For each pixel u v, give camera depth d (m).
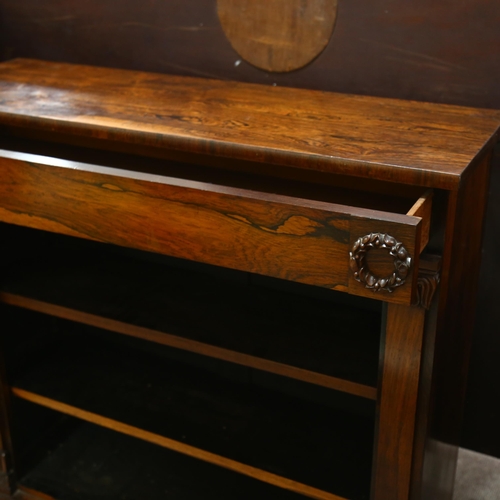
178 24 1.78
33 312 1.87
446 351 1.39
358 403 1.76
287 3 1.63
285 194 1.42
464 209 1.29
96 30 1.89
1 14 2.00
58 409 1.74
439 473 1.56
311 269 1.11
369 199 1.38
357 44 1.60
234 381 1.82
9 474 1.82
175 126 1.37
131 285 1.70
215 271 1.82
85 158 1.63
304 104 1.54
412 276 1.02
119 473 1.85
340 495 1.42
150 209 1.21
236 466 1.53
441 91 1.56
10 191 1.34
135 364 1.90
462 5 1.47
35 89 1.65
